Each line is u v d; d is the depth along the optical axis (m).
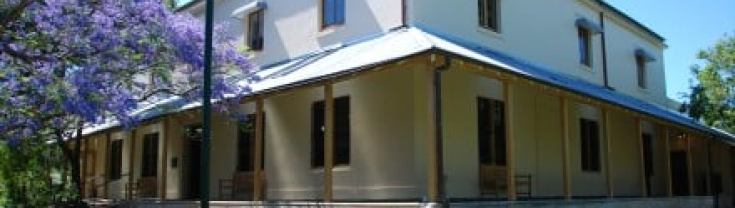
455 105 16.61
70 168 21.41
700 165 27.72
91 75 13.23
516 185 17.89
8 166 20.58
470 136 16.89
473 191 16.59
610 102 17.34
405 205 12.42
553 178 19.70
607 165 18.19
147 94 15.92
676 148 28.12
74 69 13.51
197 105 16.55
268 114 19.00
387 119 15.91
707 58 29.53
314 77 13.75
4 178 20.59
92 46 13.33
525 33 20.81
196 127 21.50
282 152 18.23
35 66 13.27
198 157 21.75
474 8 18.91
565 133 15.99
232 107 16.55
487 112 17.73
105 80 13.59
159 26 14.18
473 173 16.72
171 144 22.31
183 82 15.89
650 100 28.80
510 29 20.11
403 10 16.89
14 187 20.62
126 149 25.27
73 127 16.81
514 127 18.45
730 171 28.25
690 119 27.84
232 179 19.42
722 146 27.98
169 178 22.11
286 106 18.42
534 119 19.34
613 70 25.80
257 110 15.82
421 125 15.35
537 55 21.20
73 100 12.77
